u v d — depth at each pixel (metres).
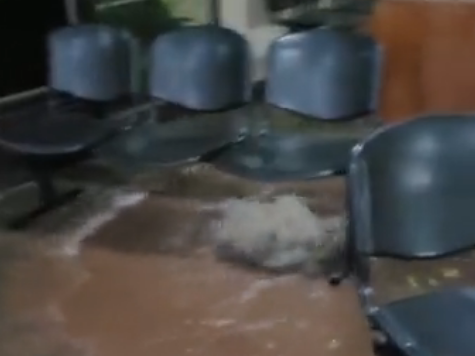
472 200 1.76
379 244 1.72
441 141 1.75
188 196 3.26
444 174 1.75
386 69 2.93
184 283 2.62
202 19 3.82
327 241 2.79
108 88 2.94
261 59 3.01
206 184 3.36
